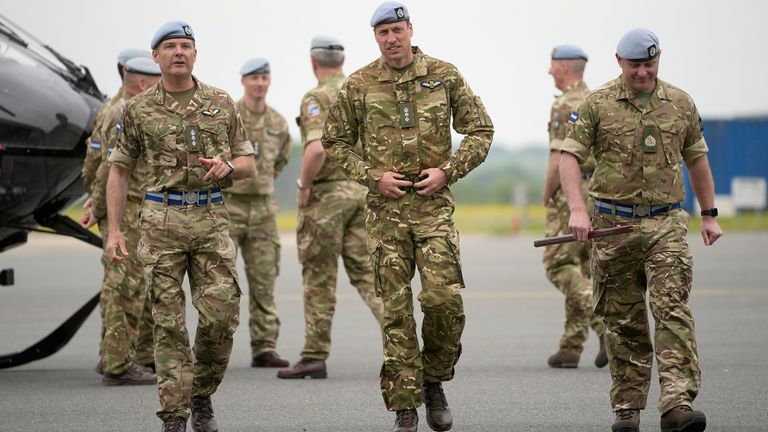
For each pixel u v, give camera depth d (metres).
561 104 17.64
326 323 17.31
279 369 18.30
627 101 12.30
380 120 12.38
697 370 11.85
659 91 12.34
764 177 68.31
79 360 19.52
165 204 12.30
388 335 12.20
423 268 12.15
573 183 12.26
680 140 12.32
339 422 13.98
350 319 24.52
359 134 12.70
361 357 19.33
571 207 12.19
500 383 16.53
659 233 12.16
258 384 16.77
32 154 16.72
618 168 12.29
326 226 17.20
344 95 12.57
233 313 12.28
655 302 12.02
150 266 12.18
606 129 12.31
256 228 18.61
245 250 18.67
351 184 17.34
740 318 23.50
